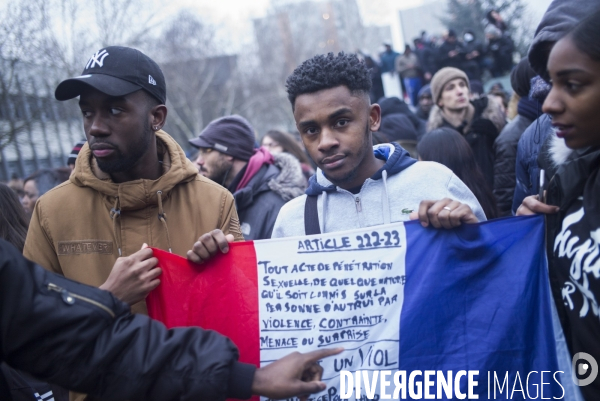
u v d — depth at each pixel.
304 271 2.28
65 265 2.46
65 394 2.86
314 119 2.29
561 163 2.13
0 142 15.97
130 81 2.38
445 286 2.20
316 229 2.52
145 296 2.23
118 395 1.78
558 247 1.93
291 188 4.23
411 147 5.39
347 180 2.38
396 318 2.21
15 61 13.66
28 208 6.11
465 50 10.13
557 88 1.74
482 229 2.19
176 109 40.53
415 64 13.17
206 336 1.87
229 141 4.42
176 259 2.30
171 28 37.88
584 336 1.83
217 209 2.59
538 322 2.13
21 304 1.68
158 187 2.48
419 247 2.24
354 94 2.30
